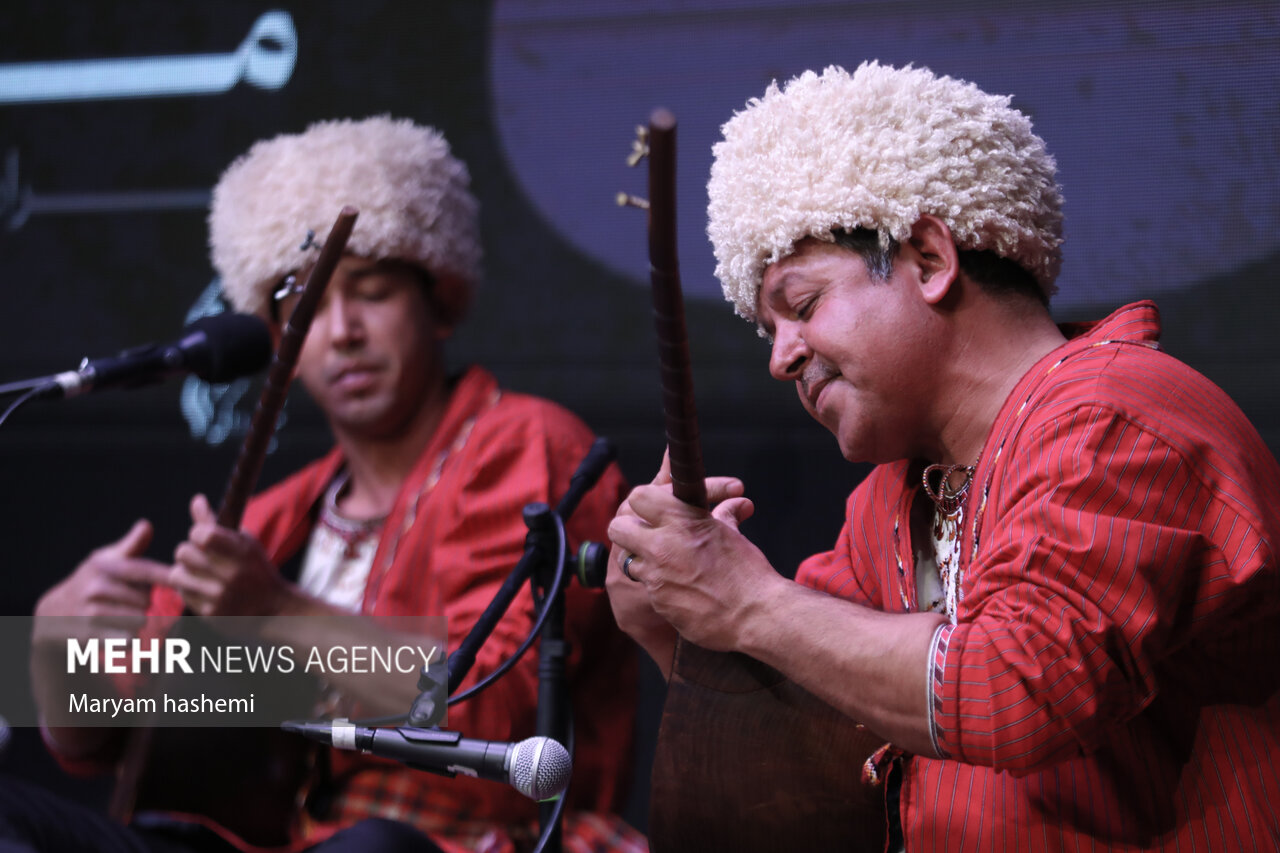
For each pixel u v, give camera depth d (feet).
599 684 21.11
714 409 32.76
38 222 37.29
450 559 20.31
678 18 33.42
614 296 34.14
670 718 15.53
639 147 13.57
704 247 32.99
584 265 34.24
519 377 34.35
